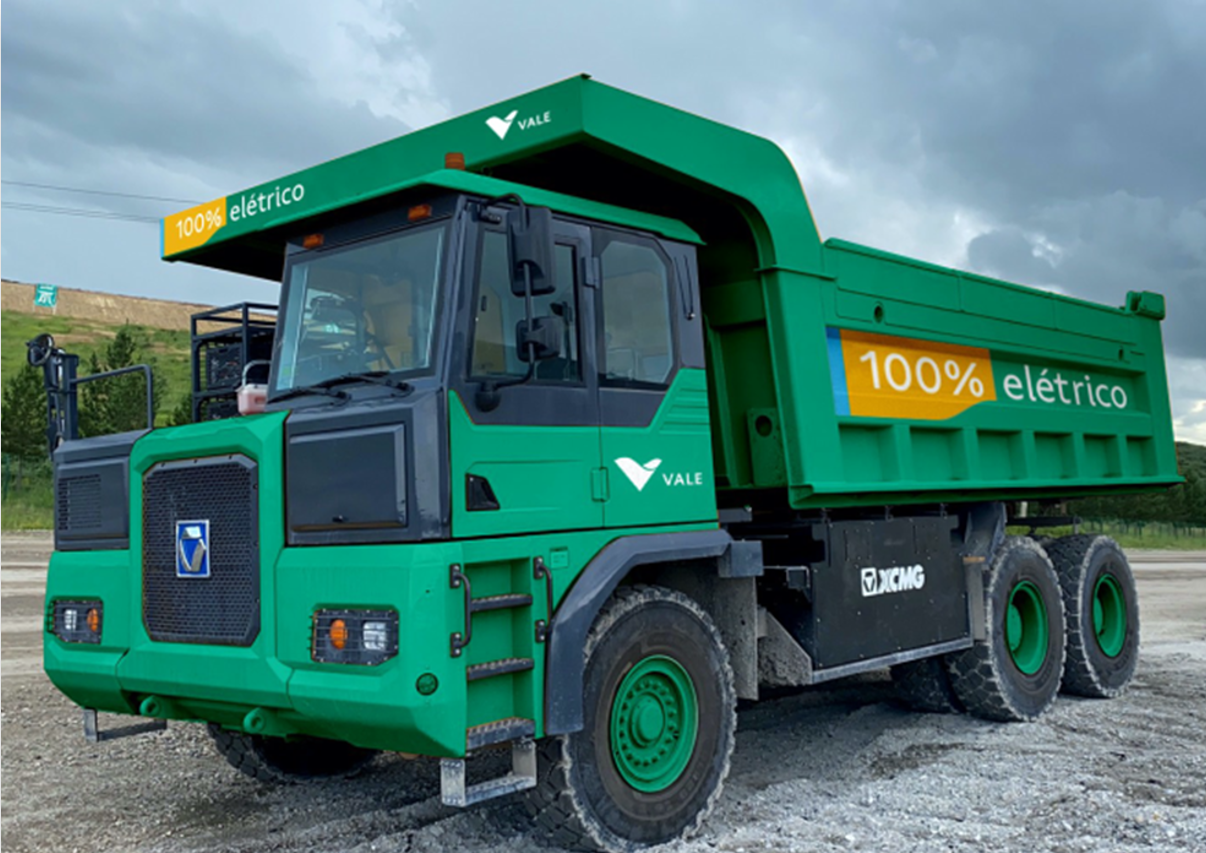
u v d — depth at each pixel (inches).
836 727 283.4
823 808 204.7
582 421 182.5
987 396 295.1
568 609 171.8
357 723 155.9
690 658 195.9
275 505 168.6
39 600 541.6
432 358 164.4
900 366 263.6
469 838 188.4
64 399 220.2
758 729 283.0
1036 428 313.3
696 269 214.2
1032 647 301.7
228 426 175.8
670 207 228.7
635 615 186.7
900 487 255.3
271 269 256.2
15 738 282.5
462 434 162.4
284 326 191.0
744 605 214.7
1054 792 212.8
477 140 201.9
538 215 163.9
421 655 150.1
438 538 156.3
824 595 230.2
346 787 233.3
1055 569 327.6
